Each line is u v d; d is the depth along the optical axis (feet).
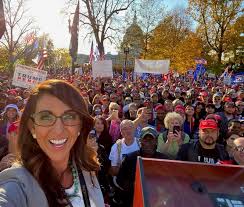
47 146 1.88
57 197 1.90
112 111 10.03
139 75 39.14
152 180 1.73
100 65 20.70
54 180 1.92
